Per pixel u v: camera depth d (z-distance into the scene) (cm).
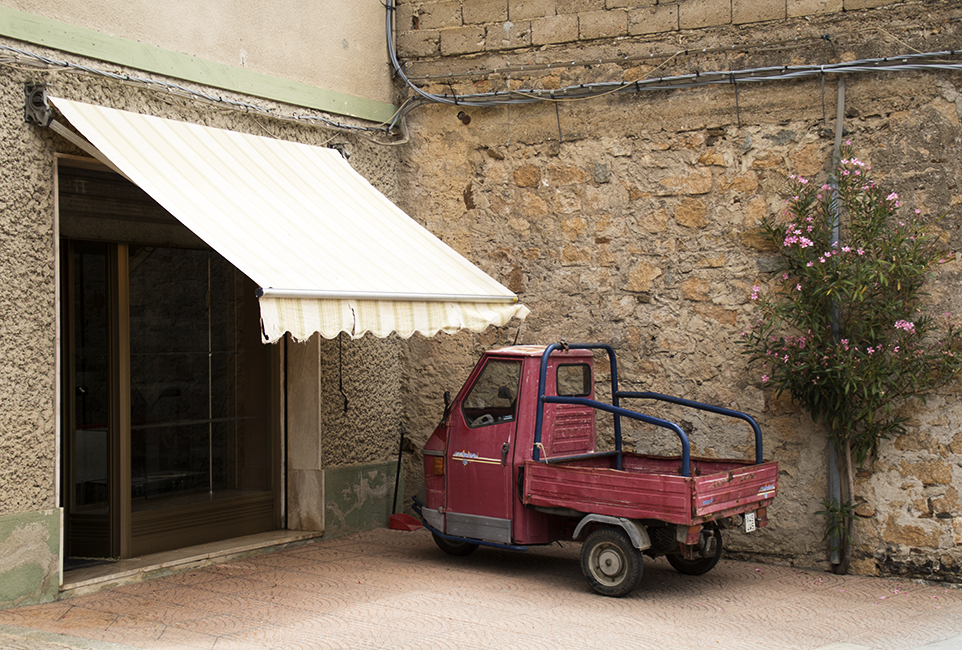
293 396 862
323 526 851
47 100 618
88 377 741
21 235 614
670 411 812
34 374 620
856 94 742
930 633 572
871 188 723
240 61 790
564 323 862
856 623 593
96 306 736
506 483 701
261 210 679
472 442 725
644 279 826
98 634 550
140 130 672
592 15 851
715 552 700
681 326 809
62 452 734
